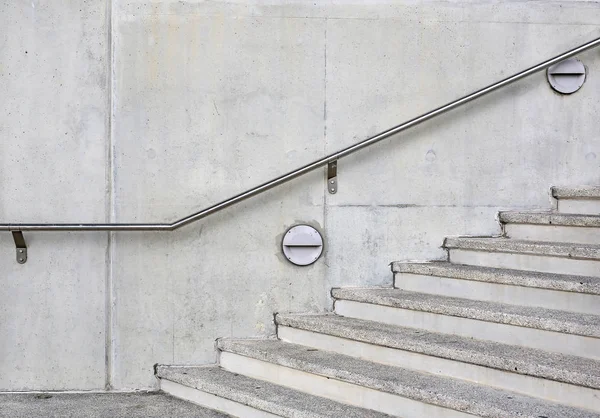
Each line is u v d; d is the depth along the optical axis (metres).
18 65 3.85
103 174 3.91
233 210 3.98
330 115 4.03
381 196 4.07
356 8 4.03
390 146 4.07
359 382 3.12
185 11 3.94
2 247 3.86
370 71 4.05
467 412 2.72
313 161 4.02
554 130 4.18
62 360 3.90
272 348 3.70
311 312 4.04
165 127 3.94
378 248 4.07
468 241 3.92
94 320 3.91
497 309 3.22
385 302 3.67
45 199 3.88
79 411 3.51
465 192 4.12
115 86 3.90
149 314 3.94
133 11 3.91
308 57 4.01
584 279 3.21
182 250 3.96
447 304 3.38
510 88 4.14
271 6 3.98
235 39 3.97
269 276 4.01
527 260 3.62
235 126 3.98
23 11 3.85
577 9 4.15
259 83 3.99
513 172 4.15
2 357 3.88
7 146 3.86
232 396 3.41
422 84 4.07
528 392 2.79
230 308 3.99
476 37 4.10
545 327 2.97
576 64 4.15
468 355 2.98
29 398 3.77
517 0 4.11
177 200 3.95
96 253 3.91
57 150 3.88
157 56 3.93
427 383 2.97
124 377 3.93
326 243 4.04
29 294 3.88
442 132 4.10
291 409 3.10
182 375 3.74
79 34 3.88
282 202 4.01
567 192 4.07
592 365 2.72
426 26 4.07
